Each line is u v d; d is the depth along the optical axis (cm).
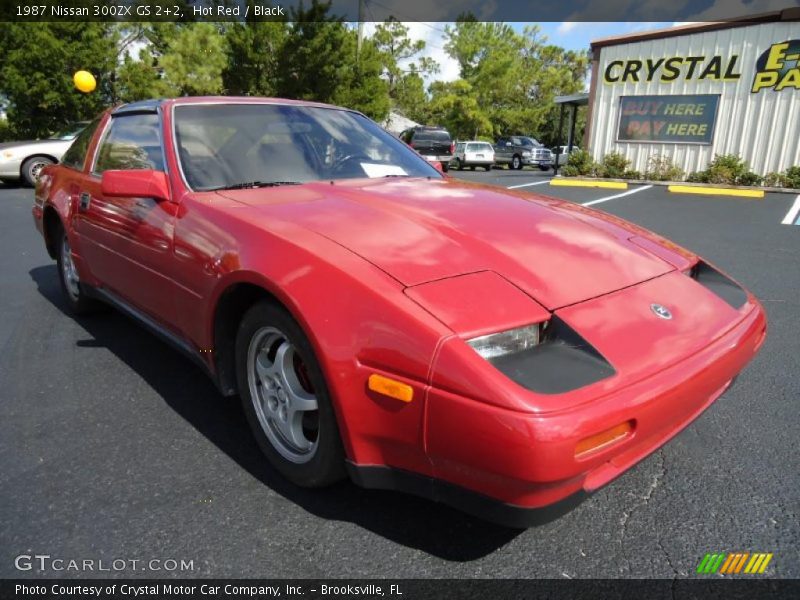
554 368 154
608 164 1406
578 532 192
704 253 606
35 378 307
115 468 226
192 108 289
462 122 4425
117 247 292
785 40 1176
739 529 193
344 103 2439
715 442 245
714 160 1291
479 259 187
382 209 222
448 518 198
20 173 1193
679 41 1296
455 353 150
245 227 210
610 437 154
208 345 229
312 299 175
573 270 193
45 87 1645
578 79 5578
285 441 212
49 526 193
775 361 327
